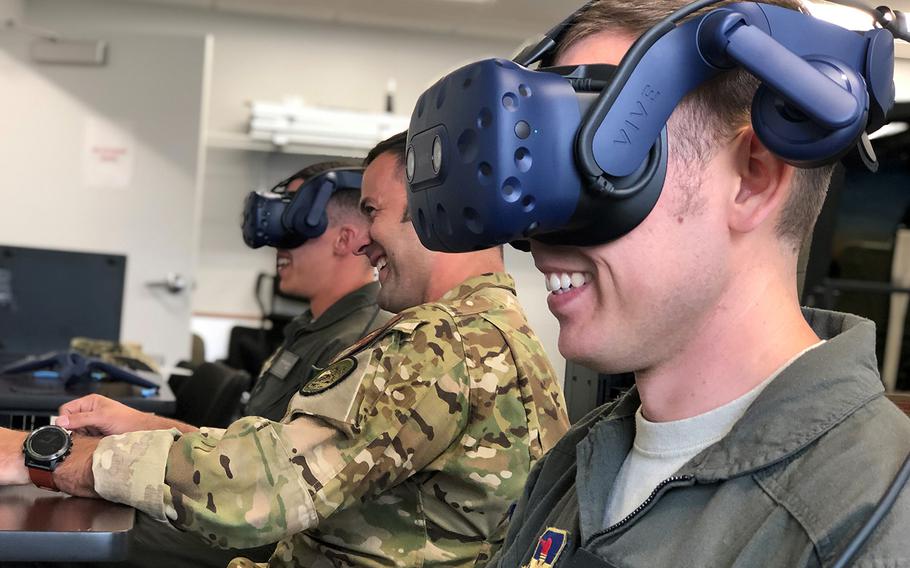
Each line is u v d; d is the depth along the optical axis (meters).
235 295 6.21
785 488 0.52
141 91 4.43
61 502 0.97
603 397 1.11
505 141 0.50
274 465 0.97
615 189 0.53
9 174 4.37
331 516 1.09
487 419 1.06
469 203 0.52
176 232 4.44
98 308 2.85
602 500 0.66
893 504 0.47
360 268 1.93
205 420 2.26
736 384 0.59
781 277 0.58
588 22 0.62
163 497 0.96
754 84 0.55
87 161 4.42
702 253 0.56
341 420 1.01
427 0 5.83
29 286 2.80
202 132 4.44
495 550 1.04
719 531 0.54
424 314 1.09
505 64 0.52
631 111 0.53
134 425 1.26
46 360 2.21
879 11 0.60
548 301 0.62
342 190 1.93
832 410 0.53
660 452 0.62
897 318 1.64
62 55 4.39
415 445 1.02
